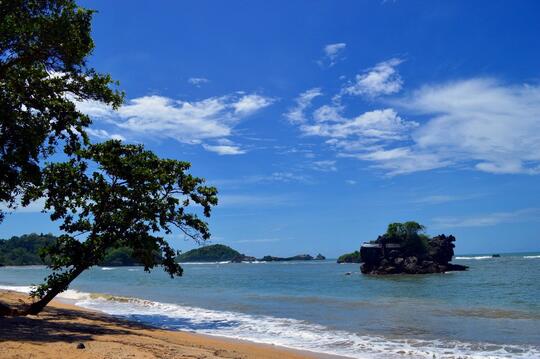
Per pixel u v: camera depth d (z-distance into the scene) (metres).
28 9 15.99
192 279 80.50
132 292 46.47
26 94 16.64
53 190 21.47
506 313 26.00
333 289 50.72
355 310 28.19
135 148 22.84
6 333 12.48
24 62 16.56
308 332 19.44
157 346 13.01
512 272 85.00
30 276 97.62
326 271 122.88
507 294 39.19
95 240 21.06
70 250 20.88
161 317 24.52
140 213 21.70
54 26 15.95
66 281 20.61
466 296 38.25
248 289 51.12
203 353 12.48
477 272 91.38
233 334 18.94
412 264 99.88
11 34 15.19
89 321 19.61
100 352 10.86
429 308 29.09
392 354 14.86
